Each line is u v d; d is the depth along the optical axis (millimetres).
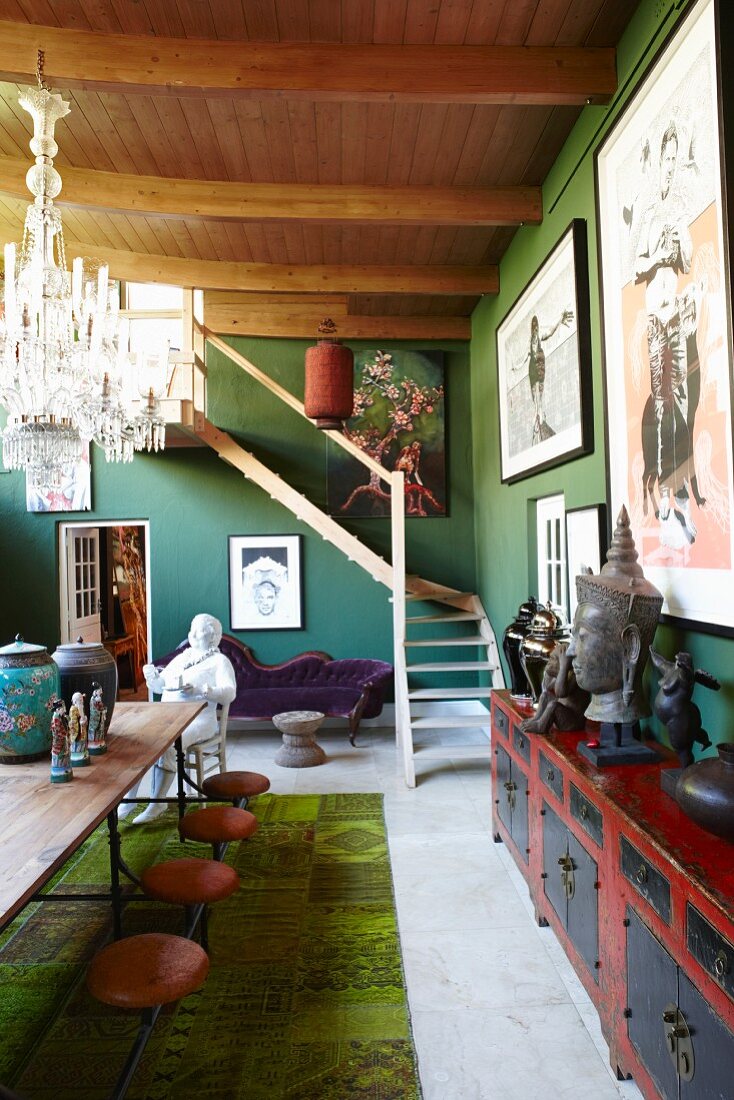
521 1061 2436
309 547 7441
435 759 6062
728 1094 1589
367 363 7484
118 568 9477
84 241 5645
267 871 3963
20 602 7363
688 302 2678
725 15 2402
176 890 2617
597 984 2455
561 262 4195
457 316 7355
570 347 4066
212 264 5953
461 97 3461
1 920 1754
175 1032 2609
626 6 3201
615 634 2725
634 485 3232
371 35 3381
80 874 3959
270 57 3393
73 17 3289
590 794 2486
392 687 7410
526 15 3260
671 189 2795
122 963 2117
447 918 3418
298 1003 2777
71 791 2744
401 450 7496
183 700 4699
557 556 4777
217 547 7418
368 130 4121
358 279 6020
